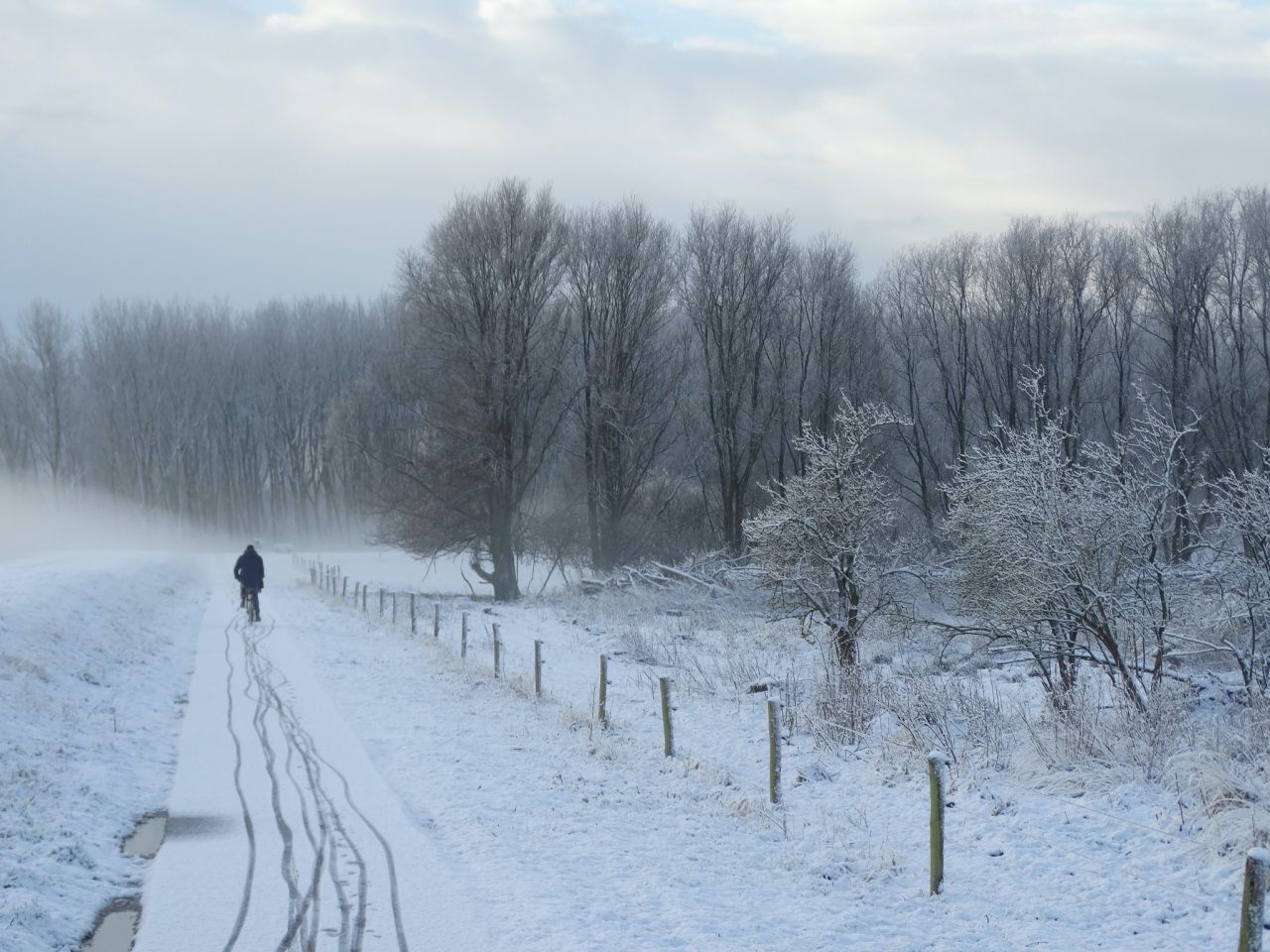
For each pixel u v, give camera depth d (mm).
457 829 10922
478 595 49344
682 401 50125
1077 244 47562
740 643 27500
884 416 22062
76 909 8547
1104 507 14977
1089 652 15844
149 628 28469
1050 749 12711
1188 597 15391
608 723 17031
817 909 8984
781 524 21172
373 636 29609
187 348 102125
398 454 46625
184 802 11812
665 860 10172
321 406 101812
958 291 50969
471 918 8422
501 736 15938
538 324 45156
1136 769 11852
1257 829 9328
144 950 7773
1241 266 44875
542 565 59844
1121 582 15250
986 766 12883
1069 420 44062
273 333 103625
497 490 44938
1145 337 51125
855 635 20703
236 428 104812
